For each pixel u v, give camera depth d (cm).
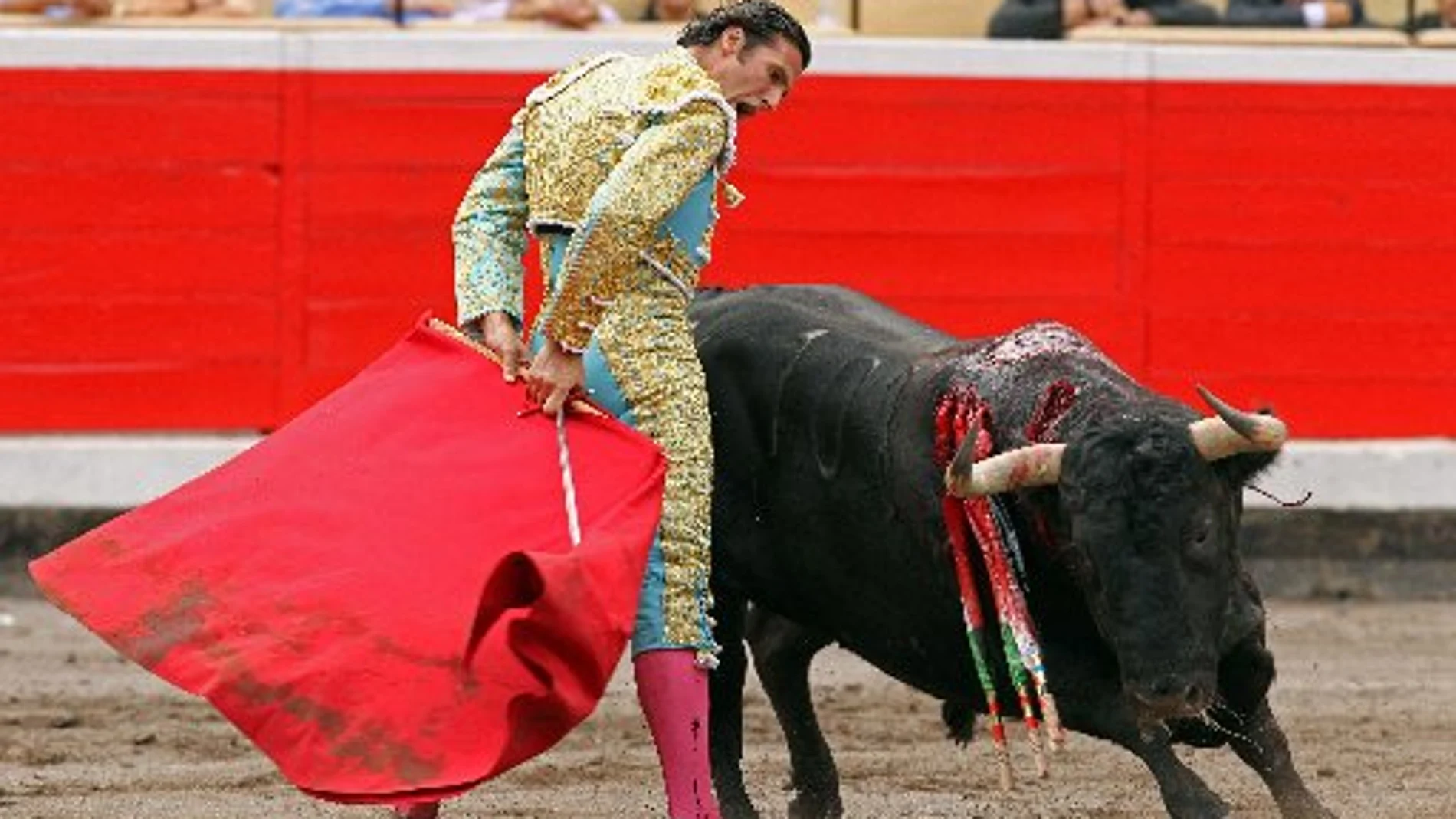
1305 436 2448
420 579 1102
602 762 1588
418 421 1152
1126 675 1095
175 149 2367
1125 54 2423
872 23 2438
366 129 2375
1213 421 1112
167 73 2362
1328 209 2447
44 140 2353
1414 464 2419
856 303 1351
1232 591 1131
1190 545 1095
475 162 2383
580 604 1021
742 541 1334
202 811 1432
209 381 2373
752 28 1173
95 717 1736
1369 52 2439
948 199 2419
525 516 1113
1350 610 2309
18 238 2355
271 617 1096
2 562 2316
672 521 1134
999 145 2422
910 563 1231
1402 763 1598
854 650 1317
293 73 2369
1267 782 1222
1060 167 2427
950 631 1228
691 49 1181
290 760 1070
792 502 1299
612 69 1152
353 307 2383
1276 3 2453
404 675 1077
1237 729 1209
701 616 1145
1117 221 2431
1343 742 1675
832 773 1444
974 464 1127
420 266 2383
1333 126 2444
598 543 1066
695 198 1143
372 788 1058
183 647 1094
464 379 1166
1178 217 2438
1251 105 2436
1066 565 1136
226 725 1712
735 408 1324
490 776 1046
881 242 2414
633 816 1427
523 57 2373
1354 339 2452
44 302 2358
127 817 1413
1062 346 1211
